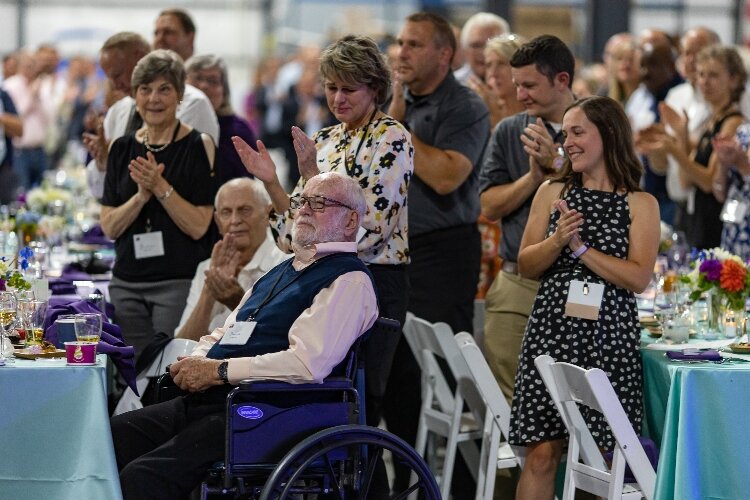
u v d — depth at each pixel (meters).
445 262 6.64
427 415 6.26
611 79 10.84
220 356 4.85
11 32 22.81
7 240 7.09
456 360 5.94
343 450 4.57
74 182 10.95
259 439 4.56
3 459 4.67
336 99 5.40
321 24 23.41
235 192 5.96
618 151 5.30
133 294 6.65
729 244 7.45
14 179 12.23
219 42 23.56
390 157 5.37
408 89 6.75
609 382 4.82
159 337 5.77
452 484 6.48
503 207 6.16
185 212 6.50
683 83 10.01
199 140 6.62
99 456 4.64
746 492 4.79
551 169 5.94
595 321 5.20
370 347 4.81
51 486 4.65
